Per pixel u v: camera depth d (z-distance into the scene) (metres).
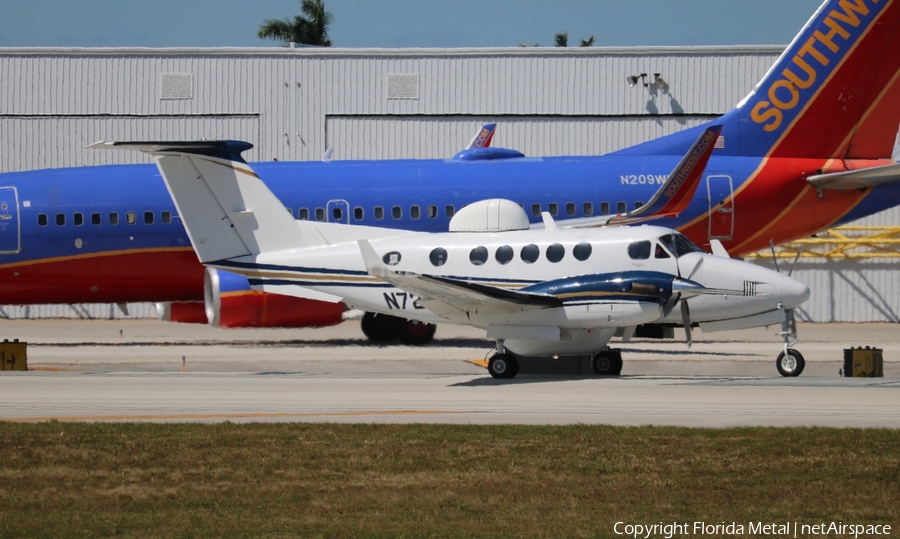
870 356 82.06
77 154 154.25
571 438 53.25
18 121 154.00
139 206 104.62
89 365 89.12
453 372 85.62
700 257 78.88
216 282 95.56
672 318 77.62
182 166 84.56
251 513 41.34
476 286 72.62
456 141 154.25
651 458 49.38
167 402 64.62
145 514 41.19
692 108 152.25
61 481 45.94
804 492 44.09
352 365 89.56
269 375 79.69
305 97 154.25
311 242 86.56
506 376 77.75
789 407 61.81
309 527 39.44
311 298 85.81
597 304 75.50
